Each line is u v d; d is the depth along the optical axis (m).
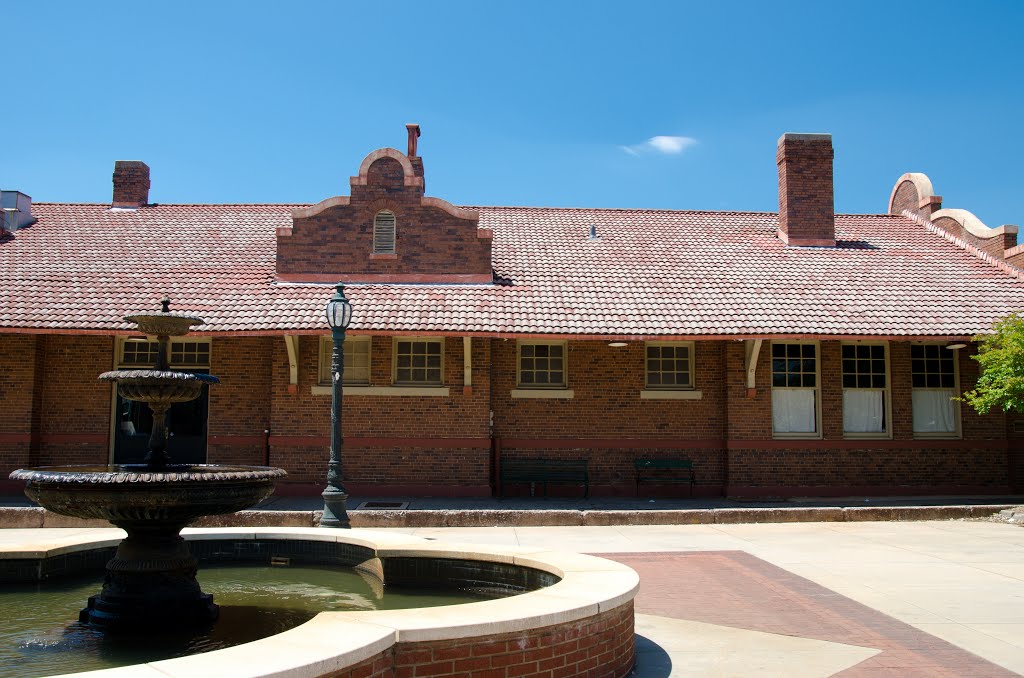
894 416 20.56
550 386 20.30
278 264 20.08
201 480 7.27
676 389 20.38
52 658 6.45
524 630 5.59
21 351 19.50
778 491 20.00
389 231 20.22
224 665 4.35
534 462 19.97
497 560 8.73
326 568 10.18
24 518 14.60
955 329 18.77
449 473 19.36
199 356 20.16
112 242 22.16
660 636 7.65
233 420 19.94
